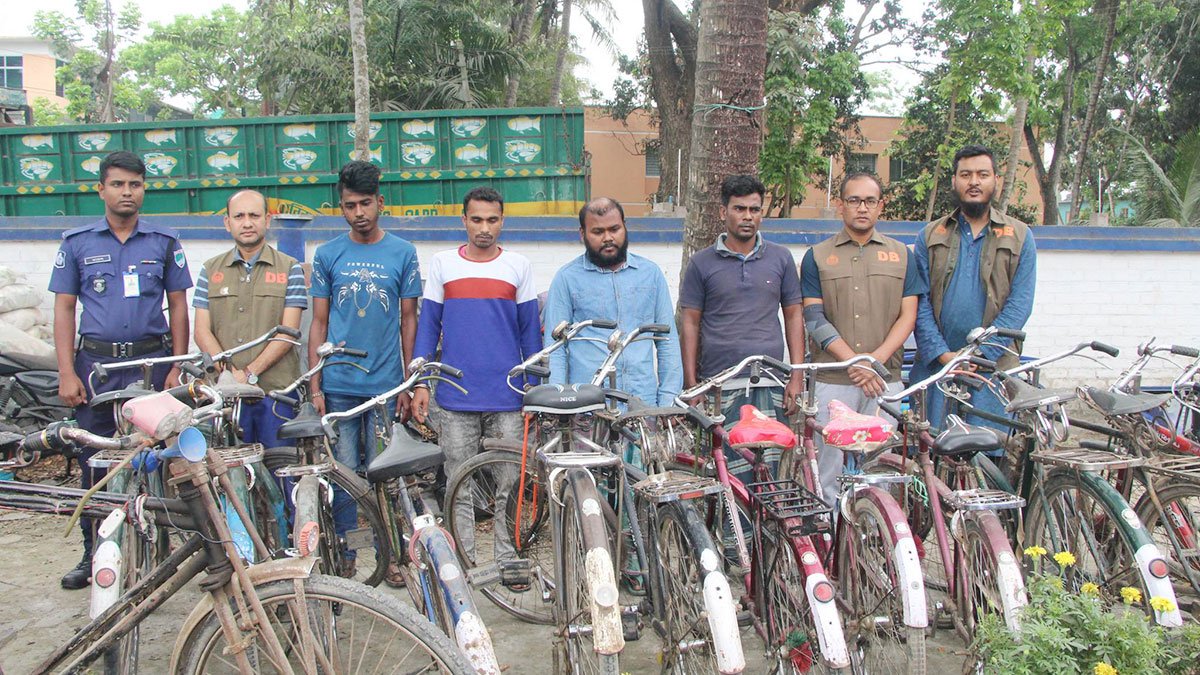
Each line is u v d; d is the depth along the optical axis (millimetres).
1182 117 19453
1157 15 17141
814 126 12891
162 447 2660
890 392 4219
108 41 21031
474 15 14844
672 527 2885
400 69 14930
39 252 6383
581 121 8555
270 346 3979
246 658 2336
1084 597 2604
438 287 3969
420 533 2686
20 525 4957
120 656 2729
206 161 8680
